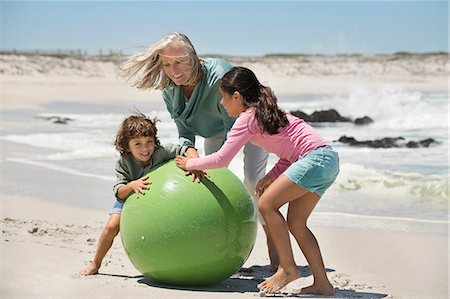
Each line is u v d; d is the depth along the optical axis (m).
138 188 6.96
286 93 38.91
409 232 10.14
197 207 6.66
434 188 12.83
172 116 8.24
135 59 7.75
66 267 7.77
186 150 7.38
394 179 13.55
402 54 55.22
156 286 7.02
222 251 6.75
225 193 6.83
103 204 11.77
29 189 12.87
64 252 8.48
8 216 10.72
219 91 7.74
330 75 51.56
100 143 18.88
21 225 10.05
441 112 24.78
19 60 52.62
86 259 8.18
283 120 6.83
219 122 8.16
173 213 6.67
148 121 7.32
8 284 7.01
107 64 54.78
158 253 6.73
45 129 22.14
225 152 6.78
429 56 54.28
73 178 14.09
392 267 8.38
